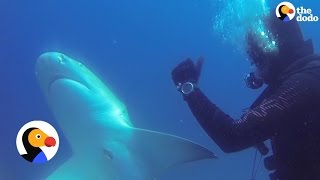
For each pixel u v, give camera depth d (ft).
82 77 4.97
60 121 5.12
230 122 3.26
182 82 3.71
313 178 3.26
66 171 5.35
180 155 5.07
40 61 4.91
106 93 5.16
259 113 3.08
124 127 4.97
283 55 3.42
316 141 3.12
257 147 3.57
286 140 3.27
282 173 3.46
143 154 5.14
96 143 5.06
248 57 3.63
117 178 5.14
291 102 3.01
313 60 3.28
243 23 3.56
